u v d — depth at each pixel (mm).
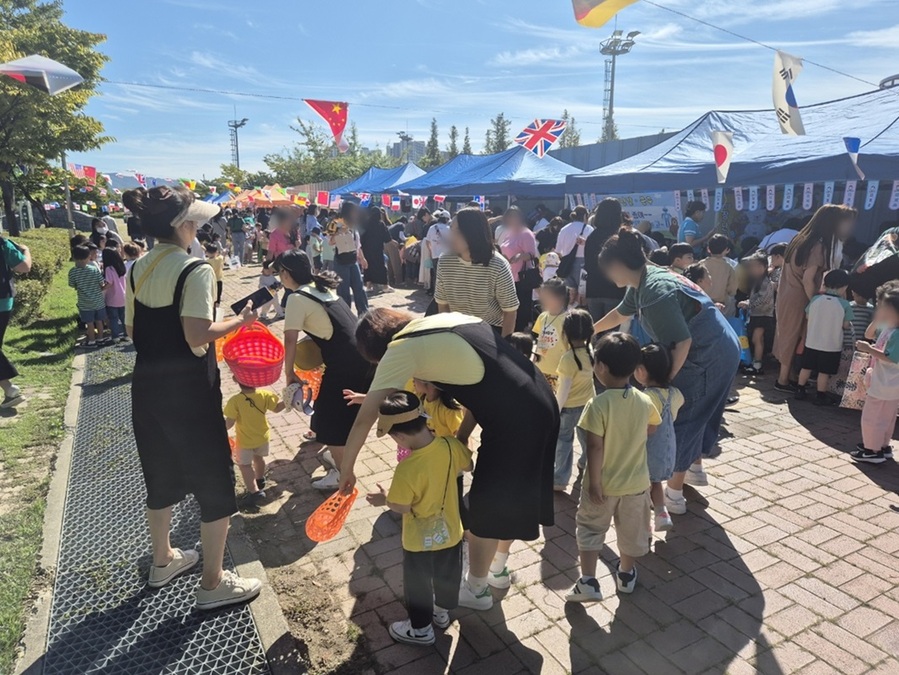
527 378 2475
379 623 2842
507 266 3816
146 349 2590
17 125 10938
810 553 3385
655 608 2947
